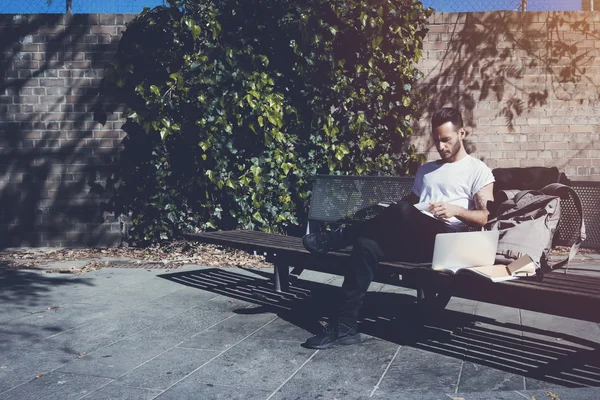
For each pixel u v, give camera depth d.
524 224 3.31
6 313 4.41
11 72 7.19
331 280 5.62
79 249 7.17
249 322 4.16
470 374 3.11
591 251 6.78
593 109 7.15
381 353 3.48
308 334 3.88
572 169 7.18
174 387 2.97
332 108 7.05
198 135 6.86
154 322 4.17
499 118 7.20
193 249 6.92
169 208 7.02
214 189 6.98
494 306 4.59
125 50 7.06
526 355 3.41
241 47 6.83
